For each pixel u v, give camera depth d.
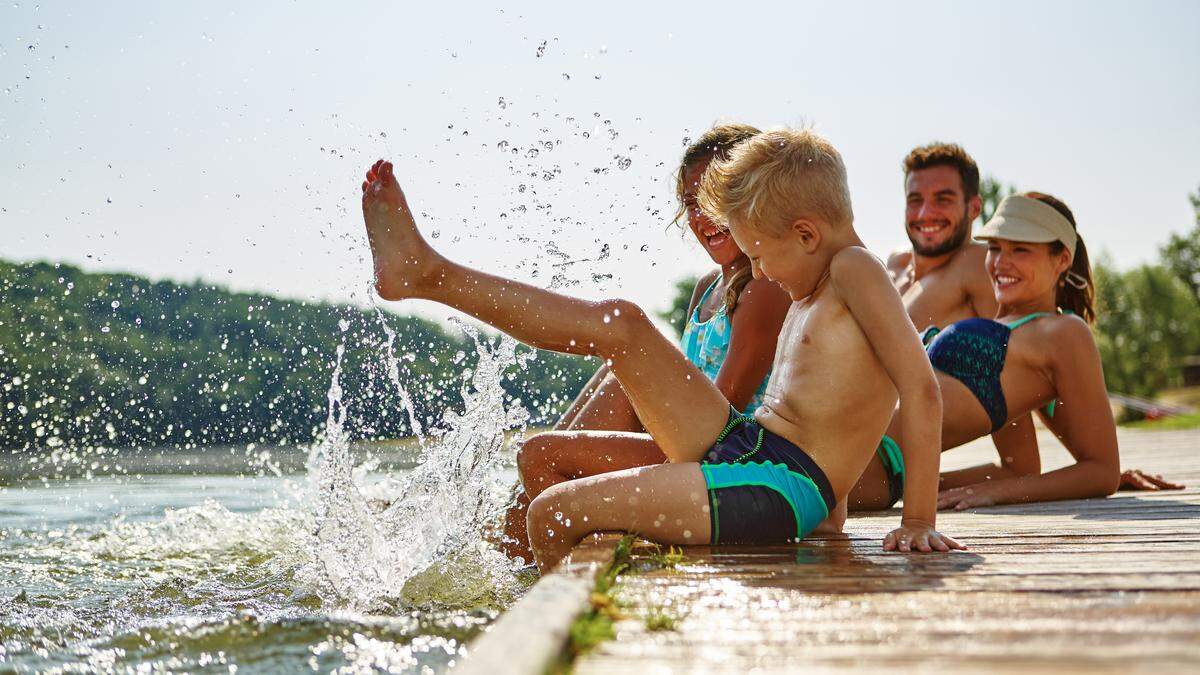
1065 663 1.15
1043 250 3.76
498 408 2.66
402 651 1.61
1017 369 3.66
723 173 2.37
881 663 1.18
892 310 2.19
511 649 1.13
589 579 1.62
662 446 2.38
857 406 2.26
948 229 4.48
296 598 2.17
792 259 2.34
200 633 1.77
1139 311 36.88
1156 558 1.97
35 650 1.68
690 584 1.73
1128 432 9.29
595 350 2.27
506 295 2.29
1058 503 3.47
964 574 1.80
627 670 1.18
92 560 2.72
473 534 2.47
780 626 1.40
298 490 4.14
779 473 2.24
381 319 2.95
